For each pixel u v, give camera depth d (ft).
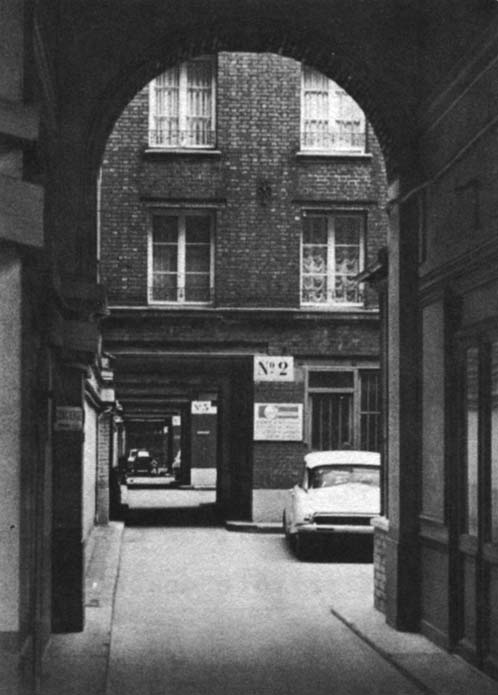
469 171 36.86
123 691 33.88
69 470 42.01
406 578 42.83
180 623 46.96
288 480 92.68
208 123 93.09
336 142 93.50
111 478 102.47
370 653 40.11
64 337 41.47
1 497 23.49
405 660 37.22
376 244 93.04
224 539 84.17
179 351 92.58
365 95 43.75
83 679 33.91
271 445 92.79
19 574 24.23
